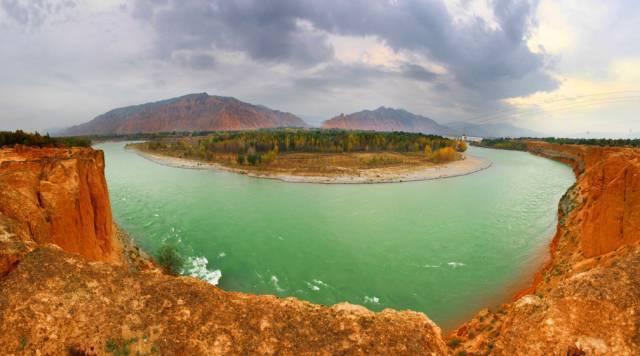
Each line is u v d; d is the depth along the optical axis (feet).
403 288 122.42
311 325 56.44
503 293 115.14
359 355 50.96
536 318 53.67
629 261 58.80
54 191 84.23
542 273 112.57
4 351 43.50
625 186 82.64
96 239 102.53
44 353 44.73
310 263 144.15
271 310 58.59
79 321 49.19
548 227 188.44
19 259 56.44
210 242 165.37
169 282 59.77
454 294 117.19
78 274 56.34
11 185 77.25
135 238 162.71
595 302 52.01
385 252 156.87
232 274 132.46
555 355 47.75
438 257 150.30
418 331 56.85
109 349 46.83
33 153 133.08
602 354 45.73
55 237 78.84
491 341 62.49
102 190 113.70
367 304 112.47
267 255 151.64
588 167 205.05
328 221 207.51
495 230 186.70
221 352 49.42
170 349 48.55
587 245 92.63
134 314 52.24
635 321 48.03
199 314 54.54
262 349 50.83
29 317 47.44
